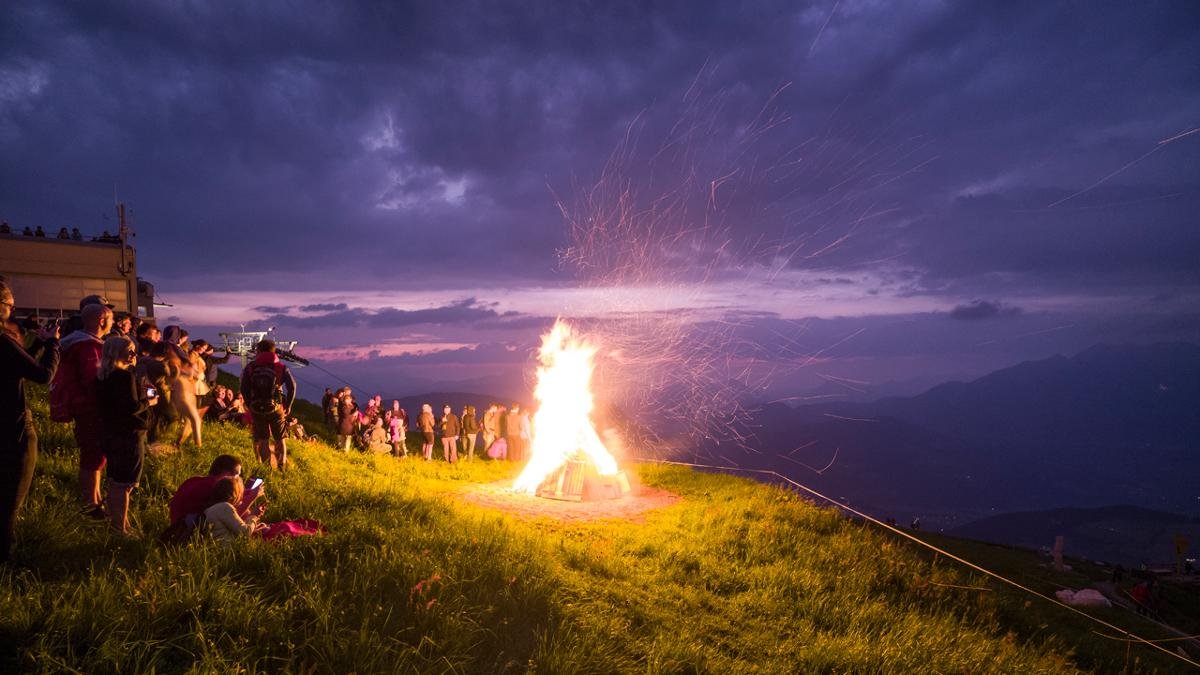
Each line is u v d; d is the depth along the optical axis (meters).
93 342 6.08
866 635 8.48
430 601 5.25
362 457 17.00
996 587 14.56
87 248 31.02
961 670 8.12
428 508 9.50
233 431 13.93
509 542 8.46
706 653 6.55
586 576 8.27
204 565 4.95
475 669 4.71
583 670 5.15
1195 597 21.42
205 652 3.86
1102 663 11.17
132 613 4.13
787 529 13.82
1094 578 20.55
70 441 8.62
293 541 6.14
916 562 13.55
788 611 9.07
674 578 9.64
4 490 4.20
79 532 5.41
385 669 4.22
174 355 10.45
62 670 3.50
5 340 4.23
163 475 8.16
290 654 4.16
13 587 4.11
